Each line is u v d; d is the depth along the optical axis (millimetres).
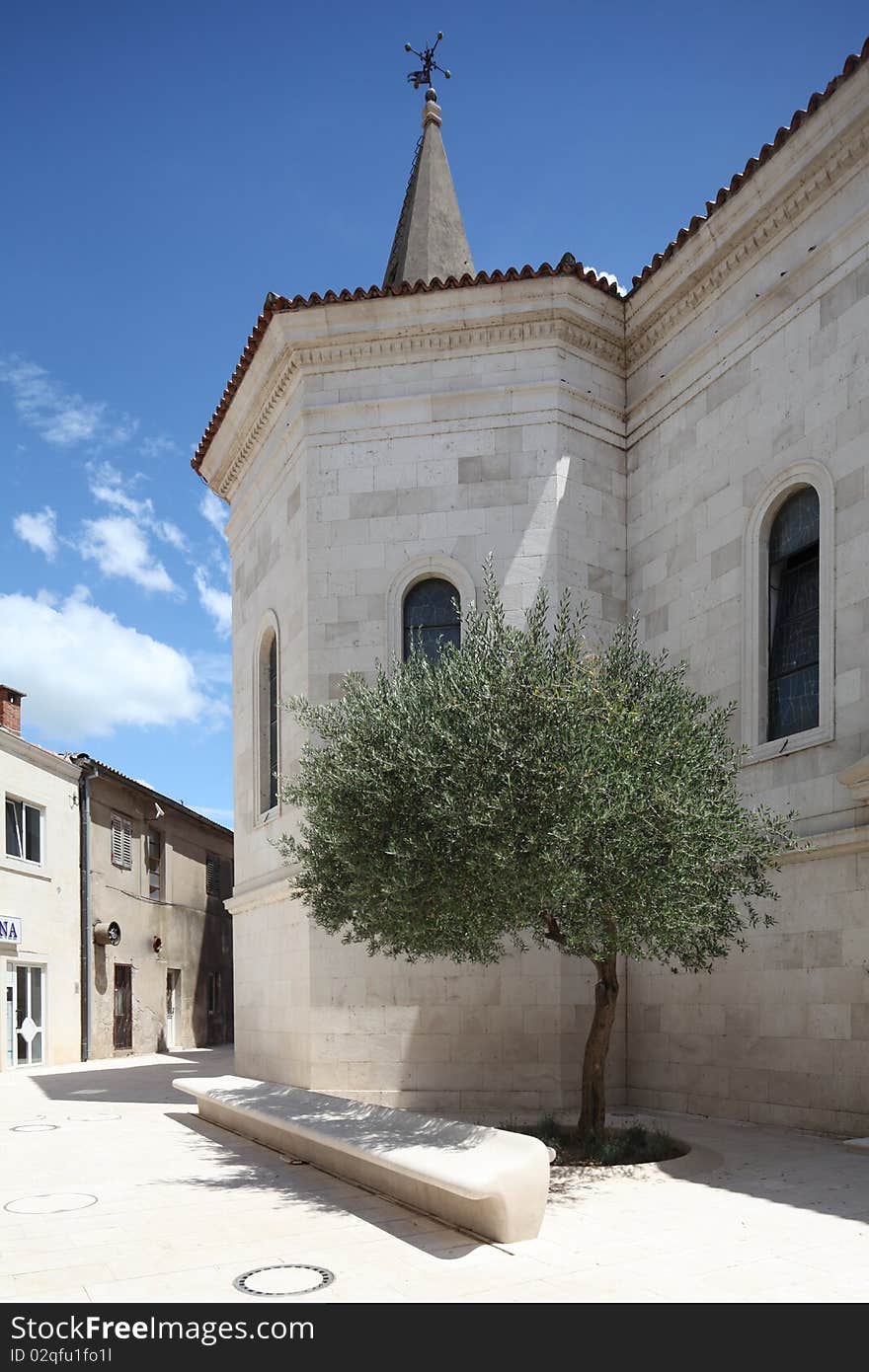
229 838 36594
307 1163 10039
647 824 8461
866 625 11289
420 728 9164
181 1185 9039
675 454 14586
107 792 27625
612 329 15516
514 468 14891
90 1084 18938
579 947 9219
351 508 15258
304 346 15555
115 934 26875
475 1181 6770
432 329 15250
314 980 14180
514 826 8344
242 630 18656
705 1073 12836
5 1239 7168
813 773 11773
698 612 13906
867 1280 5953
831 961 11312
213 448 19297
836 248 12188
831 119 11977
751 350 13375
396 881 8688
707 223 13695
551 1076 13344
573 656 9453
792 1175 9000
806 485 12453
